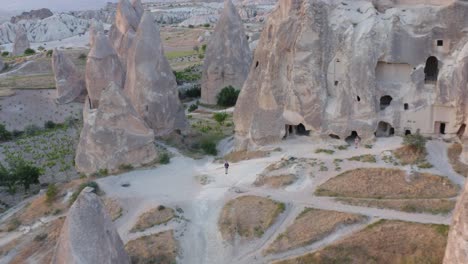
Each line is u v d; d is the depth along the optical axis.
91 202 26.66
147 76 56.47
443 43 42.66
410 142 41.09
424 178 37.19
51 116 82.19
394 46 43.22
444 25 42.22
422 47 42.88
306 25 44.53
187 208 38.00
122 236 35.19
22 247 37.47
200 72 107.81
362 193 36.50
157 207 38.03
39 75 107.12
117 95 46.91
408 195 35.56
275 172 41.56
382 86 44.56
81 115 80.69
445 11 42.06
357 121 44.28
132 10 94.25
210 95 82.06
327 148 44.09
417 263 28.28
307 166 41.19
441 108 42.88
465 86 41.34
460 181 36.50
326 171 40.09
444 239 29.41
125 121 47.12
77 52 136.38
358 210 34.19
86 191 27.16
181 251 33.06
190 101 85.88
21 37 151.62
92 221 26.23
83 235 25.84
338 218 33.16
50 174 54.28
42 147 65.00
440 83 42.28
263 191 38.94
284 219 34.62
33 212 42.25
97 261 25.73
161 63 57.53
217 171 44.59
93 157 47.41
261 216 35.22
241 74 81.31
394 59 43.44
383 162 40.09
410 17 43.22
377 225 32.00
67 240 25.77
